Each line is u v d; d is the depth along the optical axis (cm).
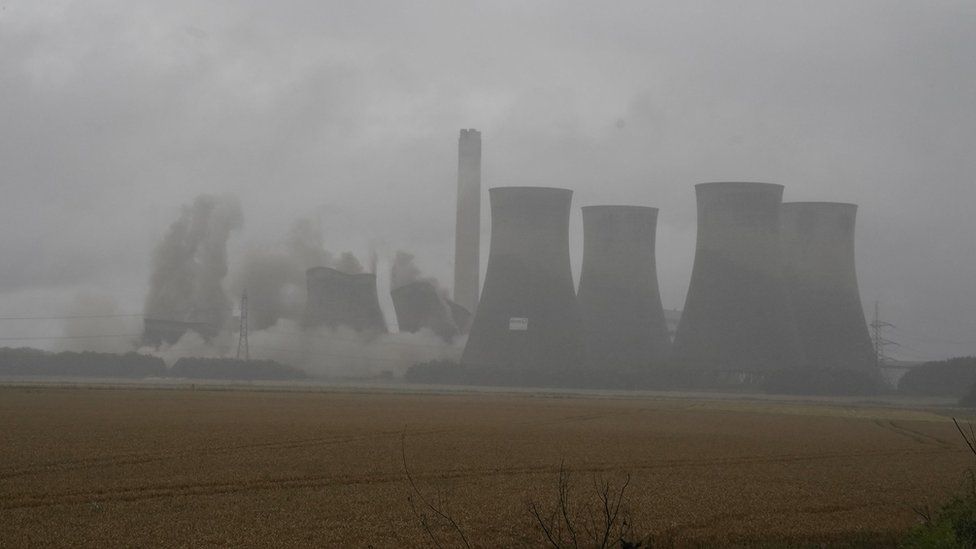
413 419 6538
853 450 5216
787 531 2712
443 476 3659
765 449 5109
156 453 4122
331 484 3394
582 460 4300
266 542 2458
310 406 7806
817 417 8488
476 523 2733
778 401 12038
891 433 6650
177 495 3100
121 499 3005
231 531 2569
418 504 3009
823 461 4591
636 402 10425
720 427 6781
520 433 5631
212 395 9200
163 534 2514
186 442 4591
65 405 7212
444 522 2738
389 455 4266
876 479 3894
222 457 4047
